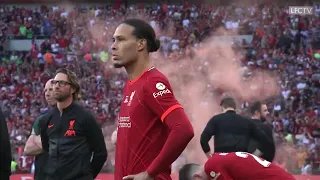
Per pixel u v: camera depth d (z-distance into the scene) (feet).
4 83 96.12
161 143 11.23
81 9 118.93
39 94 89.76
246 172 14.92
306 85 90.68
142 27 11.66
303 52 102.47
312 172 56.95
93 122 17.74
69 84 17.66
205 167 15.39
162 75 11.36
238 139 22.75
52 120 17.94
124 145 11.39
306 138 71.51
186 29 111.55
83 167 17.42
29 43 111.14
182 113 10.75
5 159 13.28
